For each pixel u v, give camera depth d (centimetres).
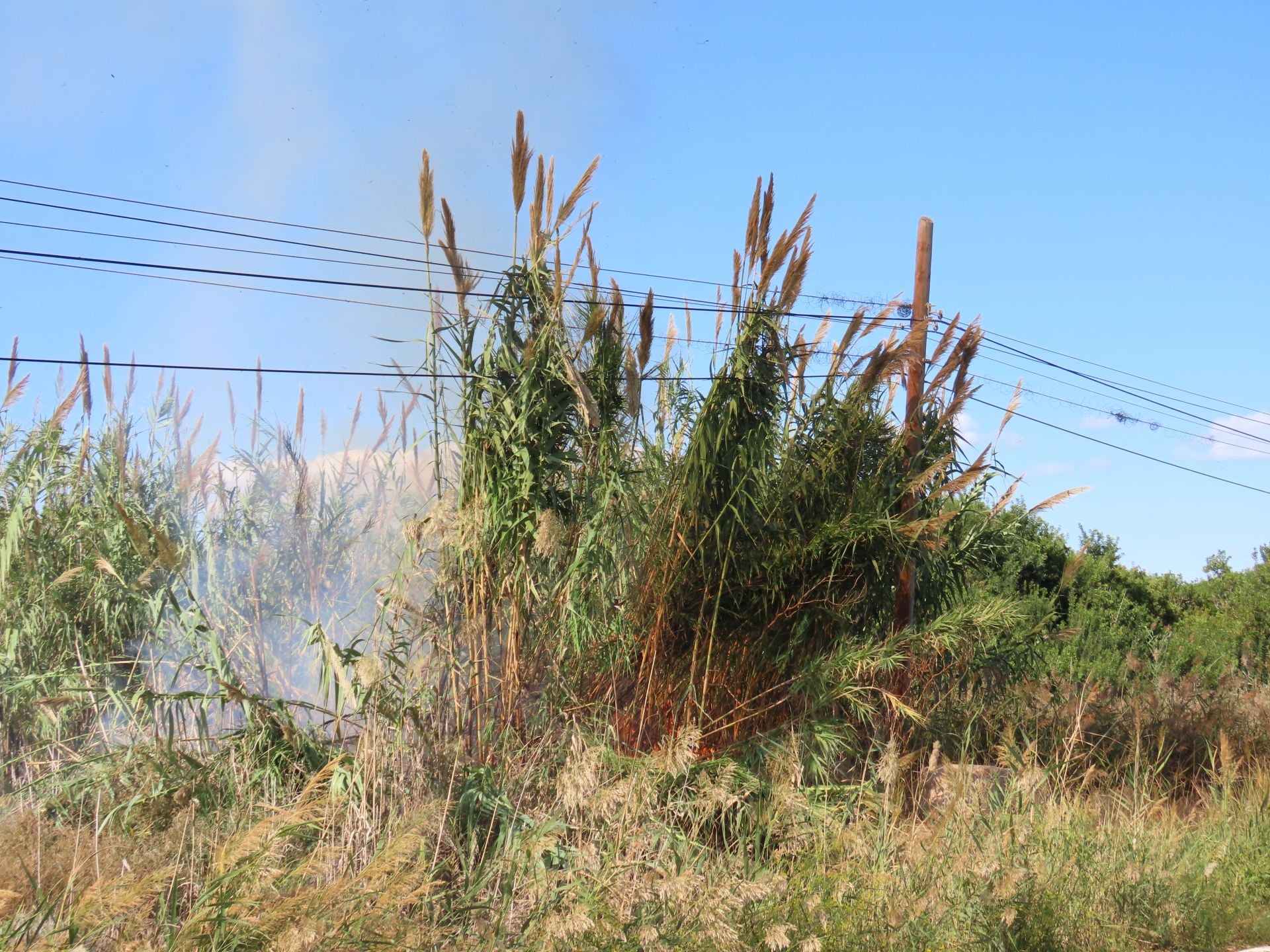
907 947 566
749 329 855
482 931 519
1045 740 1016
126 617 766
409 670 675
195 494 830
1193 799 1080
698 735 631
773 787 687
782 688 848
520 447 734
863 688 834
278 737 653
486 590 725
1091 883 693
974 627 952
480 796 623
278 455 870
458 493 742
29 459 817
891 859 649
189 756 629
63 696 653
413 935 474
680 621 814
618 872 538
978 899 617
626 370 786
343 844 559
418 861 507
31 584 752
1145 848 753
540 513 709
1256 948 684
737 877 558
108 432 861
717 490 831
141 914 432
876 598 927
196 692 682
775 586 833
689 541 812
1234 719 1257
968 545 1096
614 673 773
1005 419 1078
